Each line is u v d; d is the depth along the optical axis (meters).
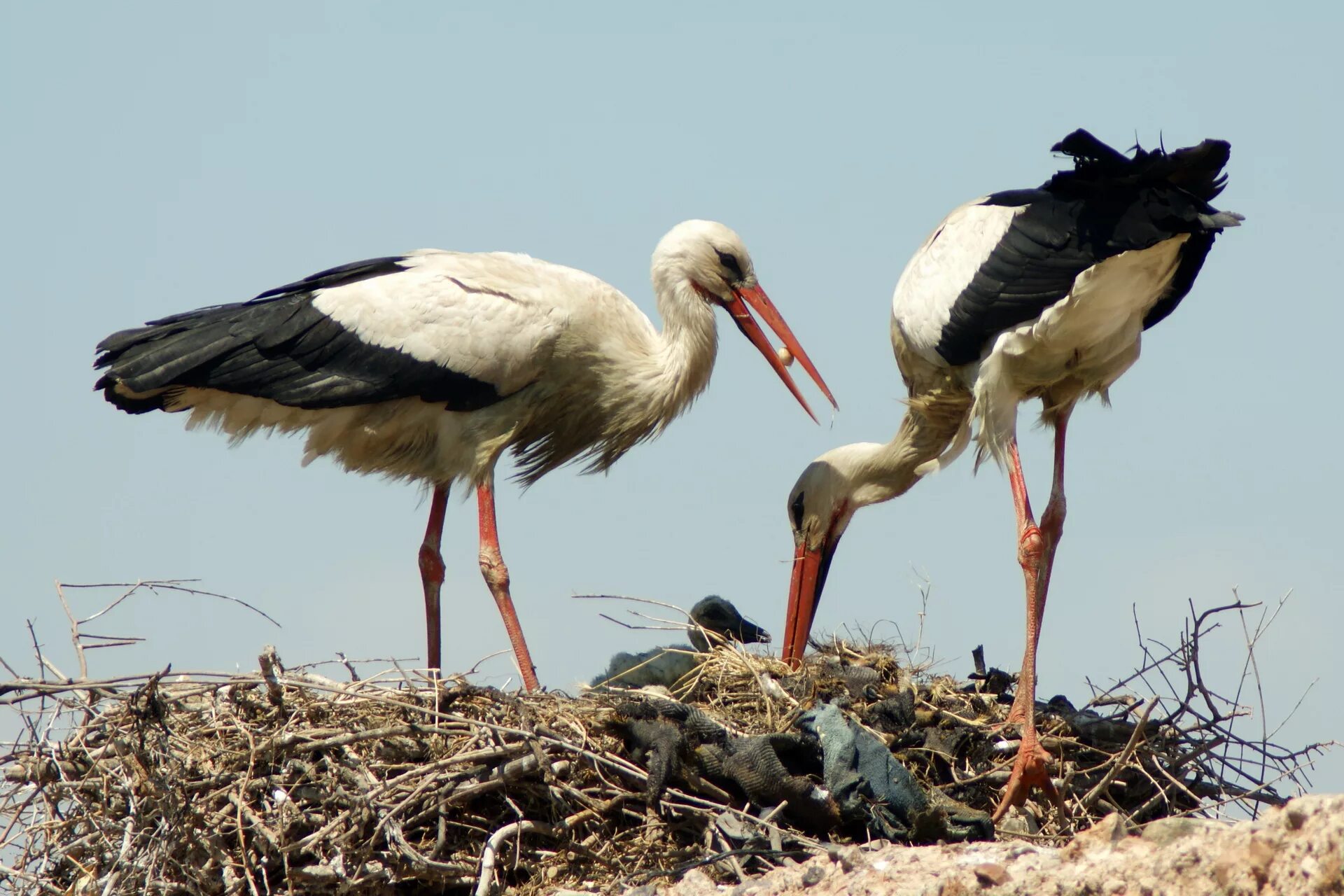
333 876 10.50
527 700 11.88
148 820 10.74
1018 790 11.98
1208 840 8.28
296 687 11.39
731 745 11.39
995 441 13.65
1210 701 12.08
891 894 9.09
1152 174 12.75
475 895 10.73
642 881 10.66
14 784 11.25
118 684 10.70
